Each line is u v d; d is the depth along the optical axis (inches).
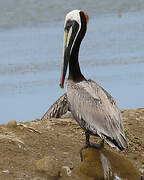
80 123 413.1
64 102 441.1
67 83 430.3
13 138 449.4
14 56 851.4
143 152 474.3
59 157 435.2
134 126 518.6
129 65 778.8
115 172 410.9
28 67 788.6
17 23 1066.1
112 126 396.5
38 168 408.8
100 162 412.2
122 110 576.4
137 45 894.4
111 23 1087.0
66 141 467.5
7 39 966.4
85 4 1224.8
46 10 1136.2
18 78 739.4
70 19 437.7
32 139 457.4
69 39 434.9
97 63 800.9
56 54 853.8
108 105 407.2
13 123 474.3
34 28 1040.2
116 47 888.9
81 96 413.4
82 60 820.6
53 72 761.6
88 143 420.5
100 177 408.8
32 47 900.6
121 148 390.3
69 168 416.2
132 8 1211.9
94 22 1110.4
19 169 408.5
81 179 408.8
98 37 970.7
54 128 494.9
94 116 404.2
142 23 1071.0
